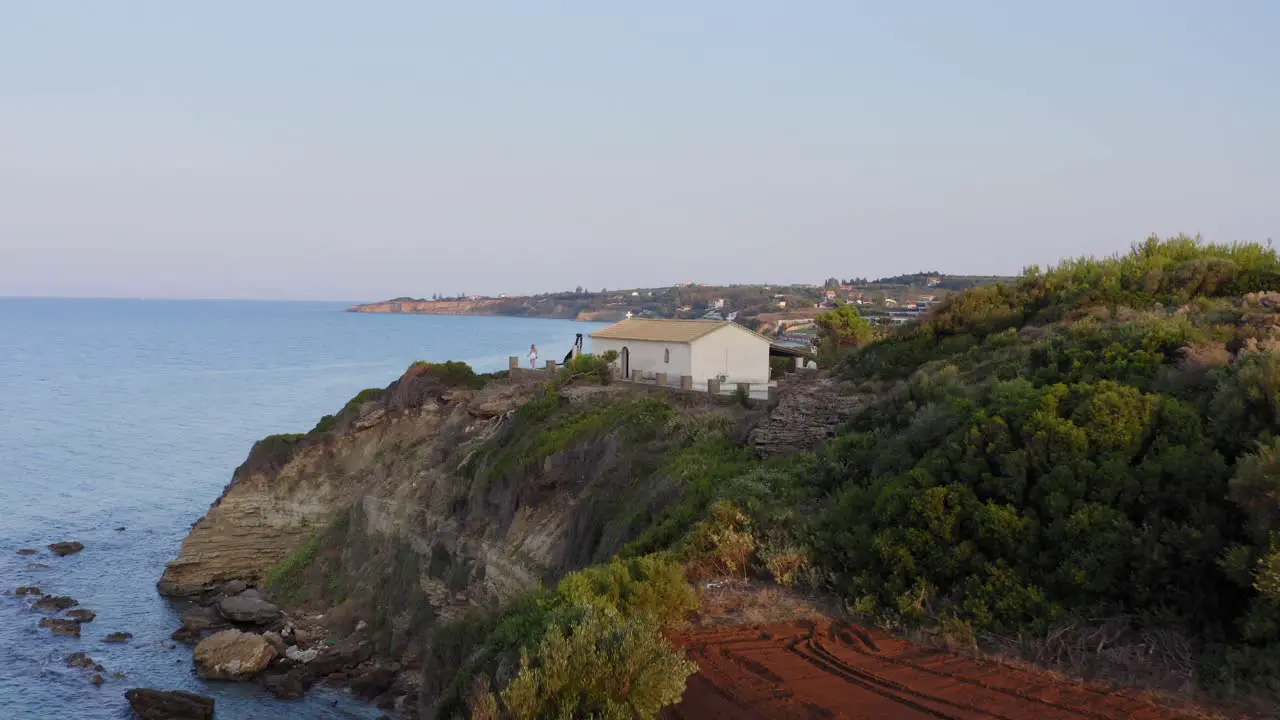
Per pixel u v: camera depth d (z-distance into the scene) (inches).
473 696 590.2
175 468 3208.7
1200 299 930.7
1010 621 580.7
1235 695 460.1
